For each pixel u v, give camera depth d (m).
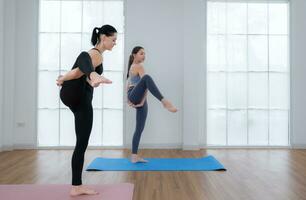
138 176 3.22
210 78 5.55
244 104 5.56
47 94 5.50
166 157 4.47
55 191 2.54
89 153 4.87
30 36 5.43
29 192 2.51
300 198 2.44
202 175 3.28
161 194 2.55
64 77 2.30
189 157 4.46
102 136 5.48
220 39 5.57
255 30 5.57
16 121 5.38
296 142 5.46
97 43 2.48
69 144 5.48
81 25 5.53
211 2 5.56
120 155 4.67
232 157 4.50
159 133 5.42
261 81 5.58
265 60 5.58
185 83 5.29
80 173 2.42
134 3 5.44
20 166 3.81
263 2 5.58
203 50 5.52
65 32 5.53
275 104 5.57
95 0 5.52
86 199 2.30
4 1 5.22
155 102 5.41
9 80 5.25
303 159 4.32
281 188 2.74
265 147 5.46
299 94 5.49
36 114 5.41
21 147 5.38
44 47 5.52
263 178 3.14
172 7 5.47
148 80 3.66
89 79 2.14
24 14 5.43
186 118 5.28
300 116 5.48
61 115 5.49
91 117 2.40
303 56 5.50
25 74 5.41
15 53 5.40
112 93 5.51
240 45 5.59
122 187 2.67
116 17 5.53
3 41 5.20
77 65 2.25
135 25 5.44
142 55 3.92
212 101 5.56
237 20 5.59
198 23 5.30
